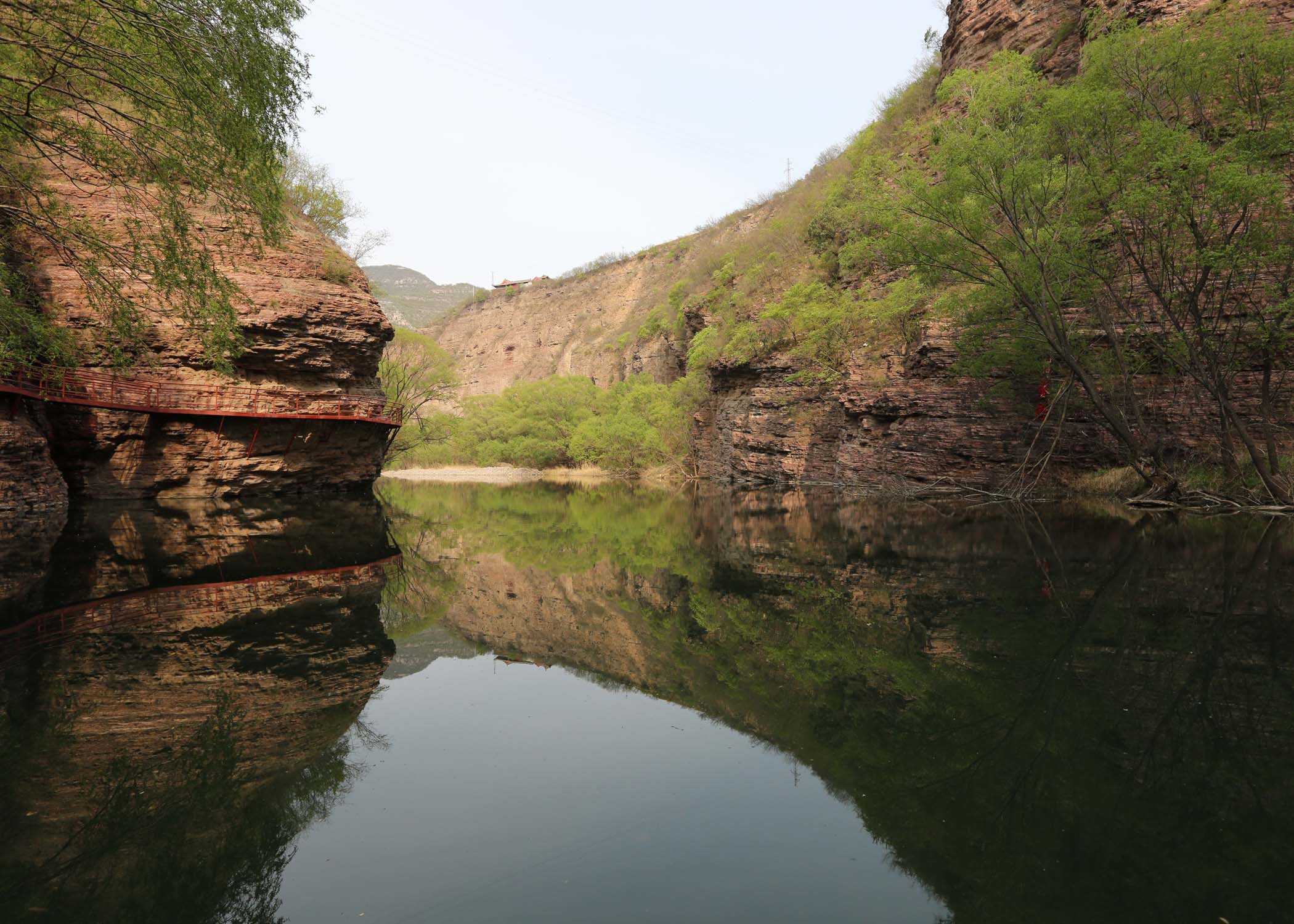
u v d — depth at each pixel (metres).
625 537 15.85
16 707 4.67
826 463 33.09
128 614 7.45
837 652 6.04
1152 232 15.38
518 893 2.59
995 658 5.60
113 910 2.49
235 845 2.99
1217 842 2.90
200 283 13.63
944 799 3.36
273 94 12.25
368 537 15.59
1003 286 17.48
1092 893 2.55
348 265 29.55
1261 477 15.48
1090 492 20.16
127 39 11.22
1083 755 3.79
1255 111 14.36
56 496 18.20
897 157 35.00
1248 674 5.02
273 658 5.95
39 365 19.23
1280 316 14.78
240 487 25.53
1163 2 18.91
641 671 5.76
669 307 68.38
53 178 21.31
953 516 16.64
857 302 31.39
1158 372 19.09
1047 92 15.50
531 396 69.12
